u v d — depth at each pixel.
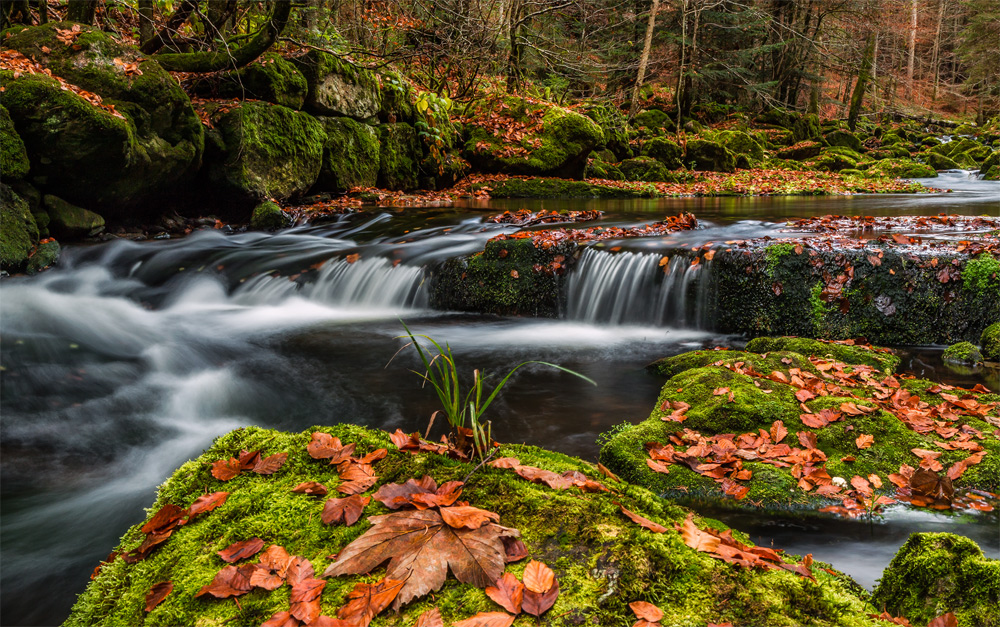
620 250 6.66
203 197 10.23
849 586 1.88
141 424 3.90
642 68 21.97
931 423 3.30
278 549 1.60
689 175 18.73
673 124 23.70
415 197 12.79
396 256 7.69
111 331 5.78
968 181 21.02
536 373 4.86
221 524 1.72
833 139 27.67
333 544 1.62
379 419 3.95
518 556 1.54
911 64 45.97
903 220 8.27
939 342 5.60
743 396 3.47
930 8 48.28
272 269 7.77
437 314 7.18
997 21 38.12
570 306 6.88
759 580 1.52
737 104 30.33
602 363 5.13
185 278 7.65
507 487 1.81
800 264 5.86
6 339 5.04
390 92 13.64
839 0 27.72
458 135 15.59
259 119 10.20
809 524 2.60
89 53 8.10
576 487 1.87
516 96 16.52
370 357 5.34
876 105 38.12
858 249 5.82
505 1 16.06
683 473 2.93
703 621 1.38
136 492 3.07
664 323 6.45
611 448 3.13
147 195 9.08
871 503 2.71
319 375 4.85
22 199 7.39
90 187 8.05
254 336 6.02
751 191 15.66
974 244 5.85
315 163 11.38
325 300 7.60
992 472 2.86
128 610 1.50
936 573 1.71
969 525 2.56
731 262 6.07
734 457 3.01
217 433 3.78
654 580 1.48
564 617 1.36
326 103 11.90
